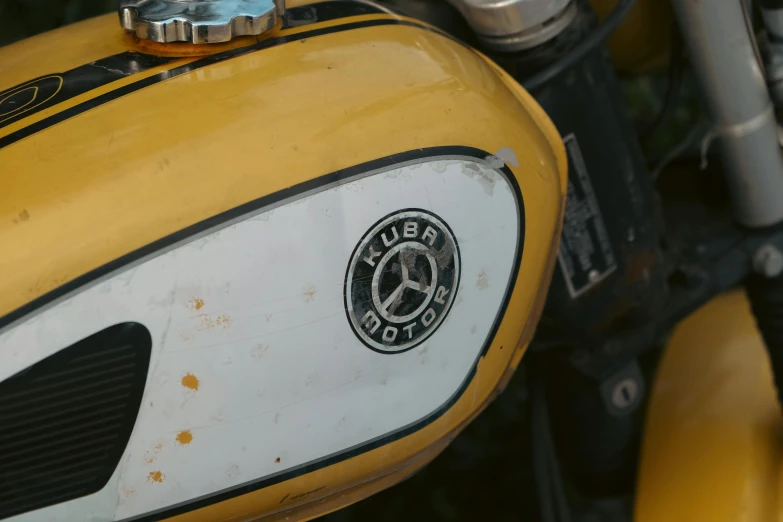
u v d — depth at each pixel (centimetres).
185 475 60
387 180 63
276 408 61
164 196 57
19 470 56
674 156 107
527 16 76
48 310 55
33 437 56
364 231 62
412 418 68
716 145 92
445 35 75
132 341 57
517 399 162
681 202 104
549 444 101
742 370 100
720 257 95
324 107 63
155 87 63
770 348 94
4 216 56
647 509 93
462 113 67
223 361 59
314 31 69
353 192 61
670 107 102
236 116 61
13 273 55
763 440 93
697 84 86
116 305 56
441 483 154
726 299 109
